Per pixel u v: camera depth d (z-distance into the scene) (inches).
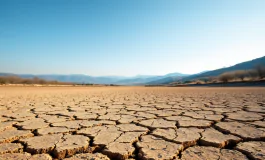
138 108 190.5
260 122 119.7
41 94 450.9
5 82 1382.9
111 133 96.3
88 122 123.3
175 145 77.2
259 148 72.8
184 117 139.1
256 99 277.4
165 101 261.1
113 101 267.1
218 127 106.7
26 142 82.4
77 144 79.1
